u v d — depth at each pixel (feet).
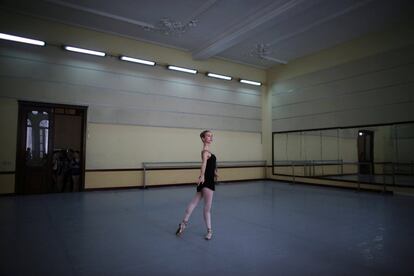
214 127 38.70
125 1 25.05
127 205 22.61
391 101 29.32
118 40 32.04
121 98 32.01
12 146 26.71
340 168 34.19
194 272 9.96
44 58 28.17
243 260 11.09
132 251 12.06
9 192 26.58
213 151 38.58
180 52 36.17
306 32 31.01
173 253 11.84
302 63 38.75
